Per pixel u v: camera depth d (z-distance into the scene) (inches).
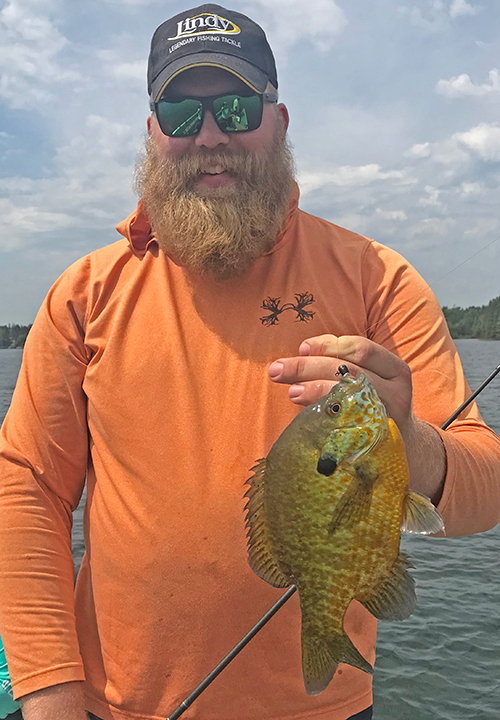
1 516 29.2
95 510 29.4
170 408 28.1
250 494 21.1
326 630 19.5
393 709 67.5
